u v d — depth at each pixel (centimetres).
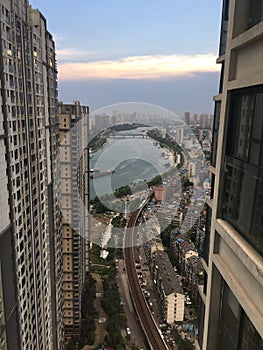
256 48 406
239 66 462
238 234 453
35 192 1697
